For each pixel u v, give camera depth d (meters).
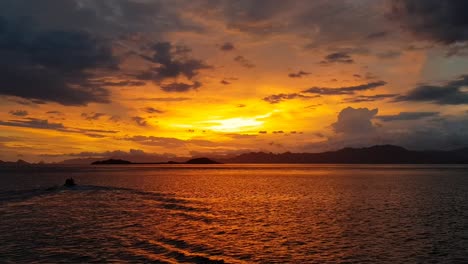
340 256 25.95
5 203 51.44
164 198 59.53
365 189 78.56
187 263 23.78
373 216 42.31
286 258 25.44
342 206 50.91
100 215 41.78
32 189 73.62
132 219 39.41
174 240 29.97
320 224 37.41
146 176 144.62
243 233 32.97
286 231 33.97
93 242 28.88
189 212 44.81
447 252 26.98
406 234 32.75
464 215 42.91
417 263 24.50
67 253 25.69
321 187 84.44
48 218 39.53
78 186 79.12
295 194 67.75
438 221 39.09
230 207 49.56
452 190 75.62
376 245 28.94
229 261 24.52
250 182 104.06
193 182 103.75
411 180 111.75
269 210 46.97
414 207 49.69
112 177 135.00
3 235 31.16
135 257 24.84
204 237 31.23
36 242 28.77
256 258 25.36
